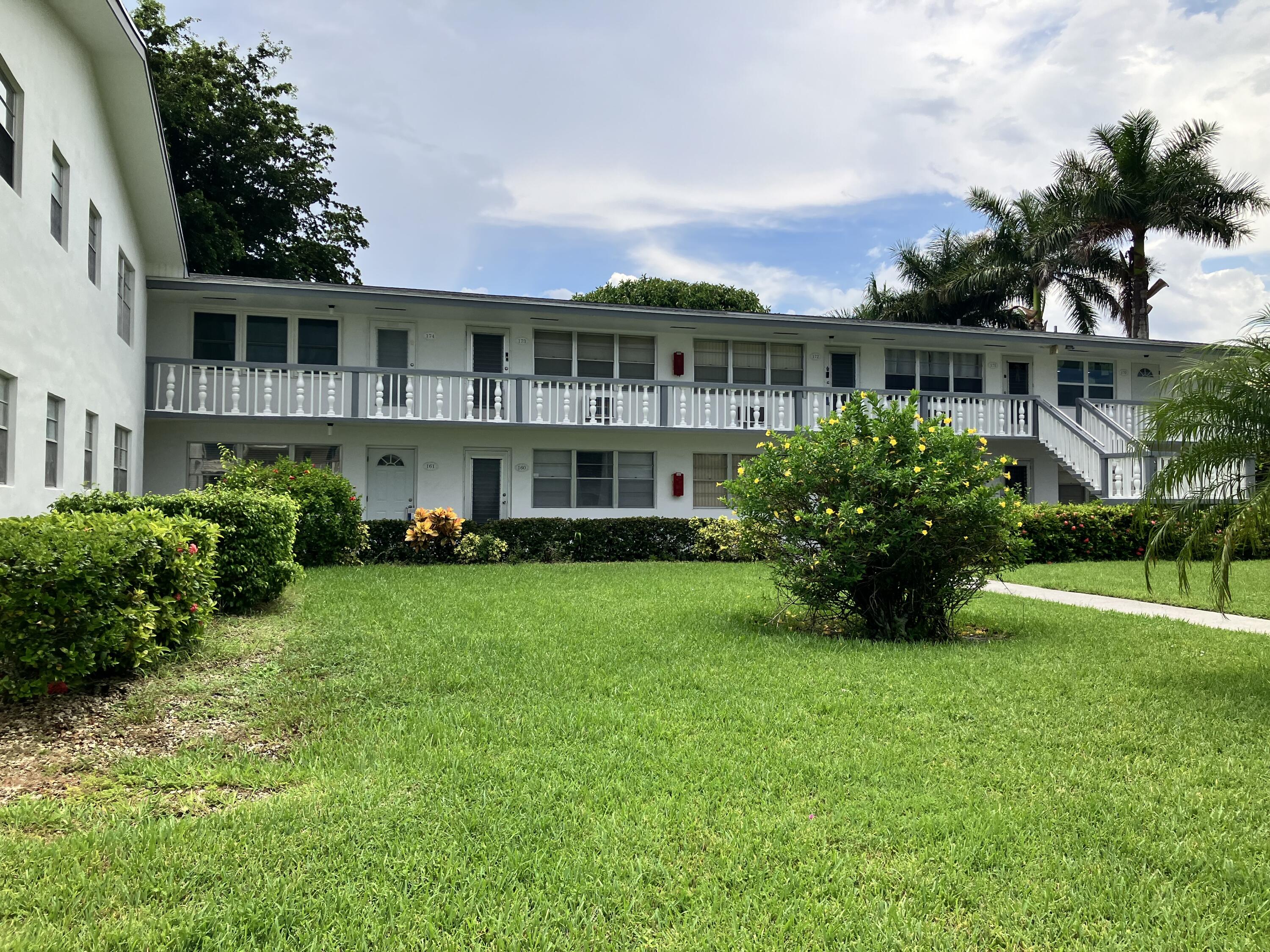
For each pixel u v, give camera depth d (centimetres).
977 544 853
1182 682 654
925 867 344
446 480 1867
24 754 466
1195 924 303
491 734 504
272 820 375
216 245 2397
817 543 883
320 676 641
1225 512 710
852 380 2111
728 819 386
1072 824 386
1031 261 3031
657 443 1983
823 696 598
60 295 990
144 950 277
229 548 884
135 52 1105
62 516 611
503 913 305
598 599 1070
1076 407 2086
